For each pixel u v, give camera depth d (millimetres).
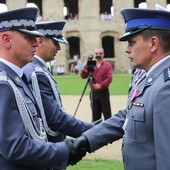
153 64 5492
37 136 5668
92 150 6461
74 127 7473
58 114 7449
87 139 6418
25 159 5297
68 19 76625
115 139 6594
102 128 6562
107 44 80250
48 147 5469
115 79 50500
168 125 4965
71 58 79625
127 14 5633
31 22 5754
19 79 5773
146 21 5461
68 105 26625
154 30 5430
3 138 5215
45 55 8281
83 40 75375
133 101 5551
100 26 75438
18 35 5656
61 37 8594
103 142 6512
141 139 5340
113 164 12320
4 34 5645
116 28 75562
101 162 12617
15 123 5312
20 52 5688
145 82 5504
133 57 5590
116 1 75438
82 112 23406
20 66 5805
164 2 75188
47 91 7543
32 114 5766
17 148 5219
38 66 7762
